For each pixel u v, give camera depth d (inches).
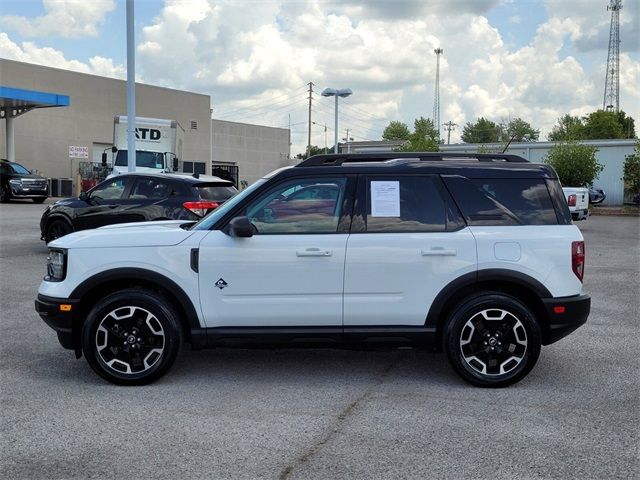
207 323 208.8
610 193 1608.0
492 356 209.6
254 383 215.2
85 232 220.7
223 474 148.2
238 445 164.4
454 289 207.0
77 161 1675.7
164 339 208.2
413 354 251.0
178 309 214.1
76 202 487.2
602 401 197.8
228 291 207.5
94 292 213.6
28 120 1558.8
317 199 212.1
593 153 1450.5
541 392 206.1
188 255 207.3
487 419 182.2
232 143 2532.0
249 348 212.1
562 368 233.1
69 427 176.1
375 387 211.2
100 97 1731.1
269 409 190.5
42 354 248.8
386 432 172.7
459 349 207.2
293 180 213.2
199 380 217.8
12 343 264.4
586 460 155.6
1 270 442.3
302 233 209.3
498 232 208.8
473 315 206.2
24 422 179.6
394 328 208.5
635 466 152.6
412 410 189.6
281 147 2797.7
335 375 224.1
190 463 154.0
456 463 153.8
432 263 206.7
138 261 207.3
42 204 1183.6
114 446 163.8
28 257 502.0
